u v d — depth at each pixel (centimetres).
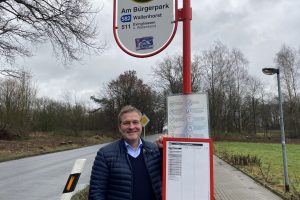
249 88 7481
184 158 344
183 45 413
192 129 373
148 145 364
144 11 430
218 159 2619
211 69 6850
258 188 1320
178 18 420
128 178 345
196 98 376
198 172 339
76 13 1620
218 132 6147
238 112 7175
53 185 1368
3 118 4138
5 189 1277
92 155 2895
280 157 2833
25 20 1672
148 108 8731
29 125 4719
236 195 1178
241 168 1967
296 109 6650
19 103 4362
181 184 342
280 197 1138
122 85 8294
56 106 5875
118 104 8150
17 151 2989
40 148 3416
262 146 4378
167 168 347
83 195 958
